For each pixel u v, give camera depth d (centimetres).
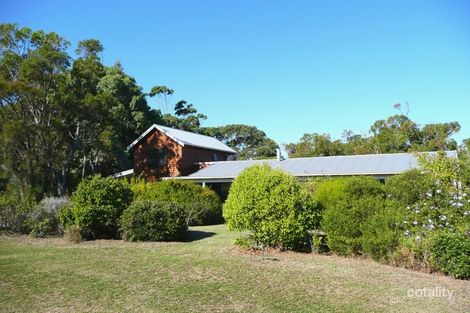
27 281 766
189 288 719
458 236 849
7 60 2736
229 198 1136
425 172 1080
